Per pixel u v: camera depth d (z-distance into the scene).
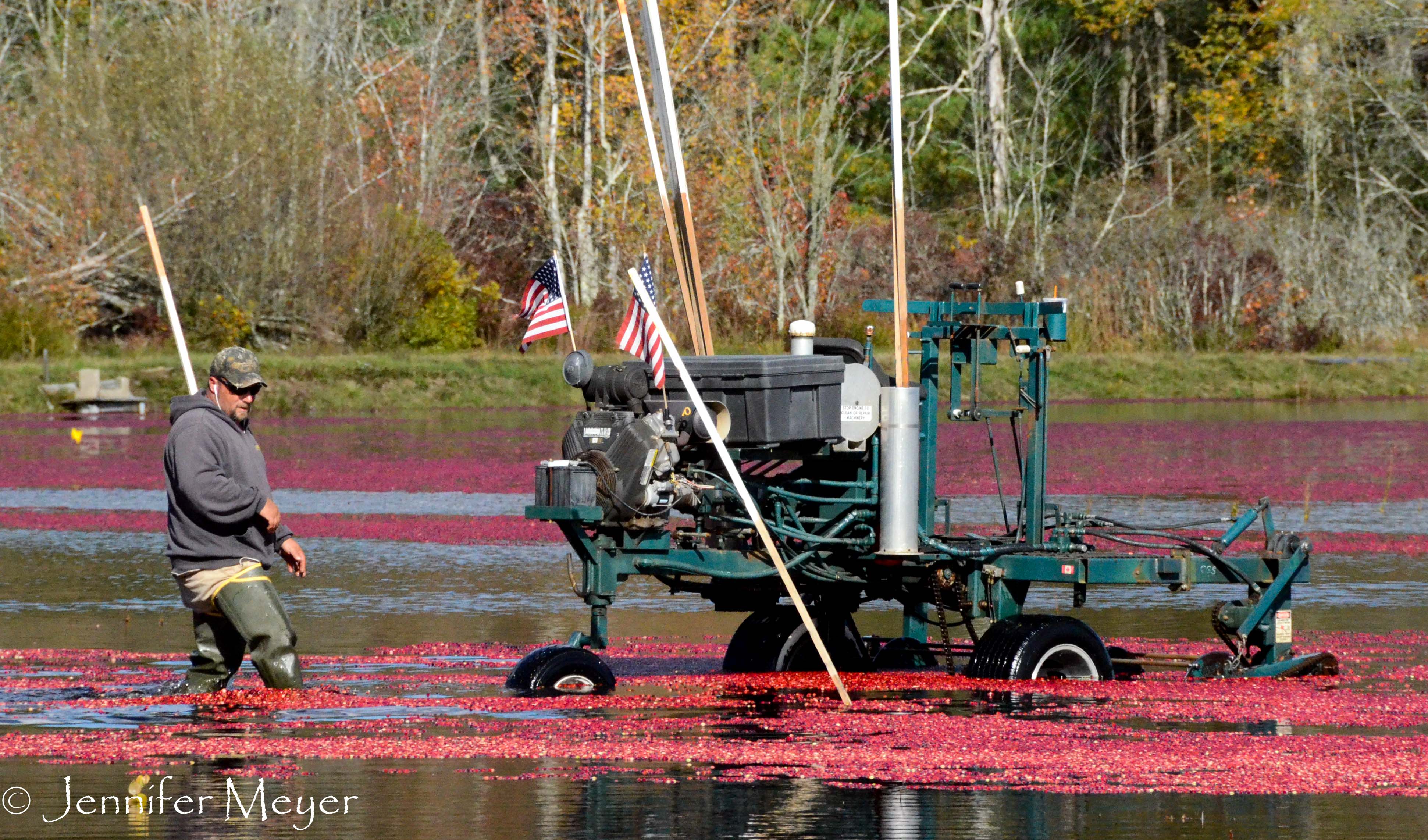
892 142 26.00
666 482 24.62
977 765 20.41
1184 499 56.38
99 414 99.75
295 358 109.38
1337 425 92.25
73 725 22.50
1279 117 146.12
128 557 42.78
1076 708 24.03
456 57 139.88
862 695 25.19
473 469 68.88
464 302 123.62
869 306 27.61
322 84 127.00
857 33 155.12
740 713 23.61
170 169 115.69
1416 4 143.88
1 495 59.53
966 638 31.31
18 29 147.88
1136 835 17.31
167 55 118.25
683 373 23.62
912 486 25.83
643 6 28.56
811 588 27.23
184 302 115.44
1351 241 130.00
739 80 135.50
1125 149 145.50
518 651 29.14
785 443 25.25
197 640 24.73
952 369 27.52
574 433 25.00
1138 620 33.28
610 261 131.00
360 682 25.97
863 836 17.22
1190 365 116.06
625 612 34.34
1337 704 24.56
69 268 114.06
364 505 55.88
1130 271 125.69
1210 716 23.52
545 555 43.34
